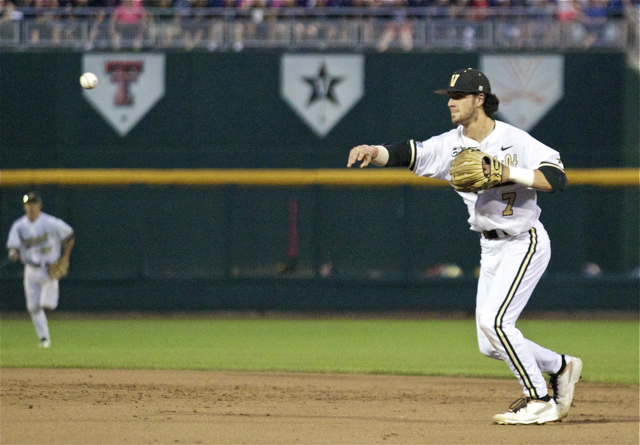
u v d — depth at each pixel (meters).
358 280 62.25
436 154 20.00
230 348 41.69
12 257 39.59
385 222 62.44
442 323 58.09
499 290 19.45
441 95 62.41
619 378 30.58
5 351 38.75
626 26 62.00
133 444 16.28
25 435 17.12
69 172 63.00
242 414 20.45
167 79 63.09
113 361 34.47
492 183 18.36
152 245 63.03
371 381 28.81
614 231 61.56
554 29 62.03
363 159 19.38
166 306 62.84
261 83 62.94
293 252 62.72
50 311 62.94
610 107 61.81
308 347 42.53
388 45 62.56
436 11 62.91
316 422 19.31
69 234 40.09
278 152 62.94
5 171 63.22
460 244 62.28
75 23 63.28
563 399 20.09
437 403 23.38
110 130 63.28
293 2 64.94
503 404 23.25
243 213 62.91
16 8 63.41
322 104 62.78
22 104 63.31
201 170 62.97
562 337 48.41
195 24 63.25
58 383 26.50
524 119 61.81
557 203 61.94
